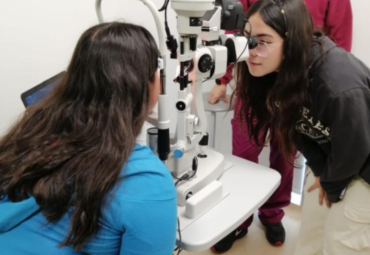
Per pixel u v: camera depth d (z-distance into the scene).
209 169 1.18
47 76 1.62
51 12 1.54
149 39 0.75
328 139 1.16
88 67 0.70
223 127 2.47
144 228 0.68
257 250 2.00
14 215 0.69
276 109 1.21
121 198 0.67
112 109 0.69
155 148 1.10
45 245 0.69
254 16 1.03
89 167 0.65
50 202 0.65
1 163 0.72
